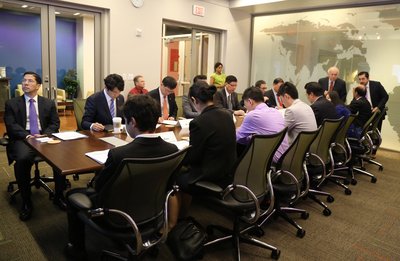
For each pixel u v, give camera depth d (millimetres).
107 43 5273
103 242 2346
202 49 7121
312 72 6754
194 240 2064
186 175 2182
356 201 3385
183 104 4055
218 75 6430
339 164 3482
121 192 1545
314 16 6586
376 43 5840
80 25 5191
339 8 6230
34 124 3055
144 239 1673
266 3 6340
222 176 2100
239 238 2326
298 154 2473
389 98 5816
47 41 4812
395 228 2801
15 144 2873
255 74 7734
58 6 4801
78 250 2109
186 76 7262
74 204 1611
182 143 2484
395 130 5777
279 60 7258
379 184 3951
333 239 2570
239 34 7355
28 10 5012
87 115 3121
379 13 5742
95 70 5344
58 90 5137
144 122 1614
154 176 1583
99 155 2098
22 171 2633
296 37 6914
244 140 2557
